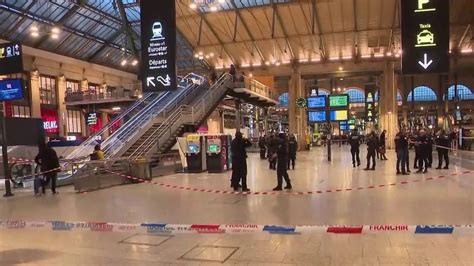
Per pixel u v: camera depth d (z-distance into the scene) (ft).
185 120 66.69
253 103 103.35
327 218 22.85
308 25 104.73
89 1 103.40
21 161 47.32
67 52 119.75
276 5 98.17
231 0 97.14
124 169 43.98
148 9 40.98
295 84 123.24
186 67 129.80
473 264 14.89
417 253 16.22
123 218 24.75
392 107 118.73
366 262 15.35
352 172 49.42
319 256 16.21
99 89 123.34
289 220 22.61
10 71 37.50
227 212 25.46
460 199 28.14
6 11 93.45
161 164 55.31
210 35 113.09
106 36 122.93
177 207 27.84
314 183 39.24
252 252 17.01
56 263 16.49
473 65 133.59
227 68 127.13
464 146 65.57
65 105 117.19
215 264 15.70
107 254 17.44
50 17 102.99
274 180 42.73
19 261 16.89
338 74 122.52
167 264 15.89
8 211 29.01
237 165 35.19
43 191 37.83
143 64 41.32
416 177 42.34
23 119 58.29
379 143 70.03
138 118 67.51
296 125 122.52
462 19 96.94
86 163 39.86
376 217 22.81
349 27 103.96
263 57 120.98
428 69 30.53
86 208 29.01
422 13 30.55
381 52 115.65
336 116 81.66
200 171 55.11
